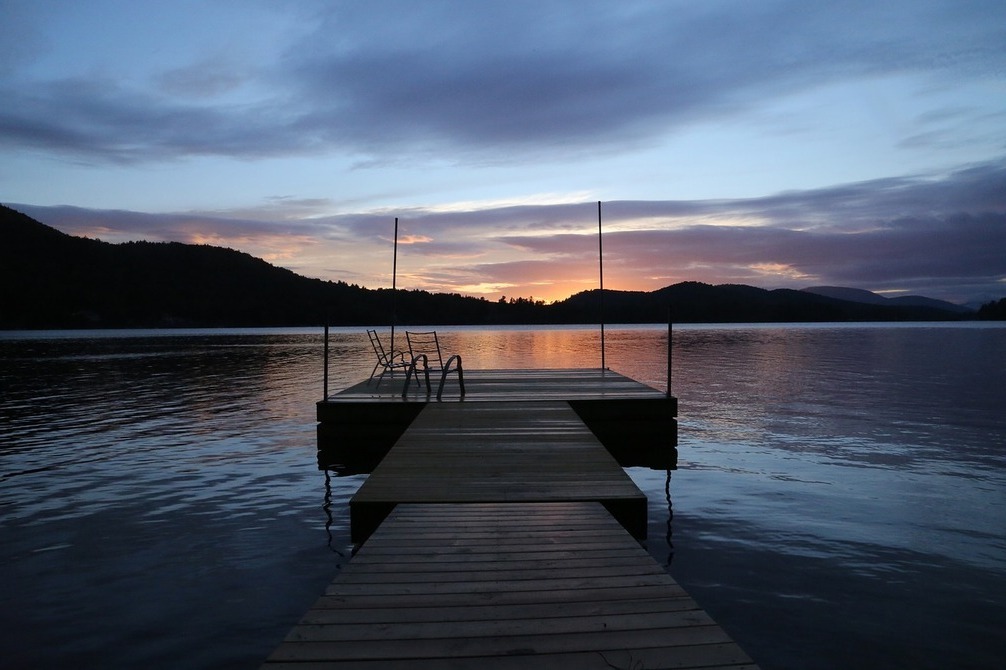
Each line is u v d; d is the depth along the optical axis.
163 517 6.41
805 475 8.25
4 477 8.12
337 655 2.60
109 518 6.37
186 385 20.05
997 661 3.67
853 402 15.78
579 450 6.73
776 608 4.32
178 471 8.51
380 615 2.98
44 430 11.81
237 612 4.30
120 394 17.67
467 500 5.04
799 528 6.03
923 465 8.84
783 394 17.44
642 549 3.95
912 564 5.12
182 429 11.96
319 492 7.44
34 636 3.98
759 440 10.80
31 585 4.74
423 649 2.65
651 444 9.98
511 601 3.15
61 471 8.48
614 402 9.95
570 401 9.94
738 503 6.91
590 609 3.05
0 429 11.92
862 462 9.05
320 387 19.42
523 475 5.77
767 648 3.80
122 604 4.42
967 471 8.45
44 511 6.61
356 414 9.71
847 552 5.39
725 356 32.91
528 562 3.72
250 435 11.34
